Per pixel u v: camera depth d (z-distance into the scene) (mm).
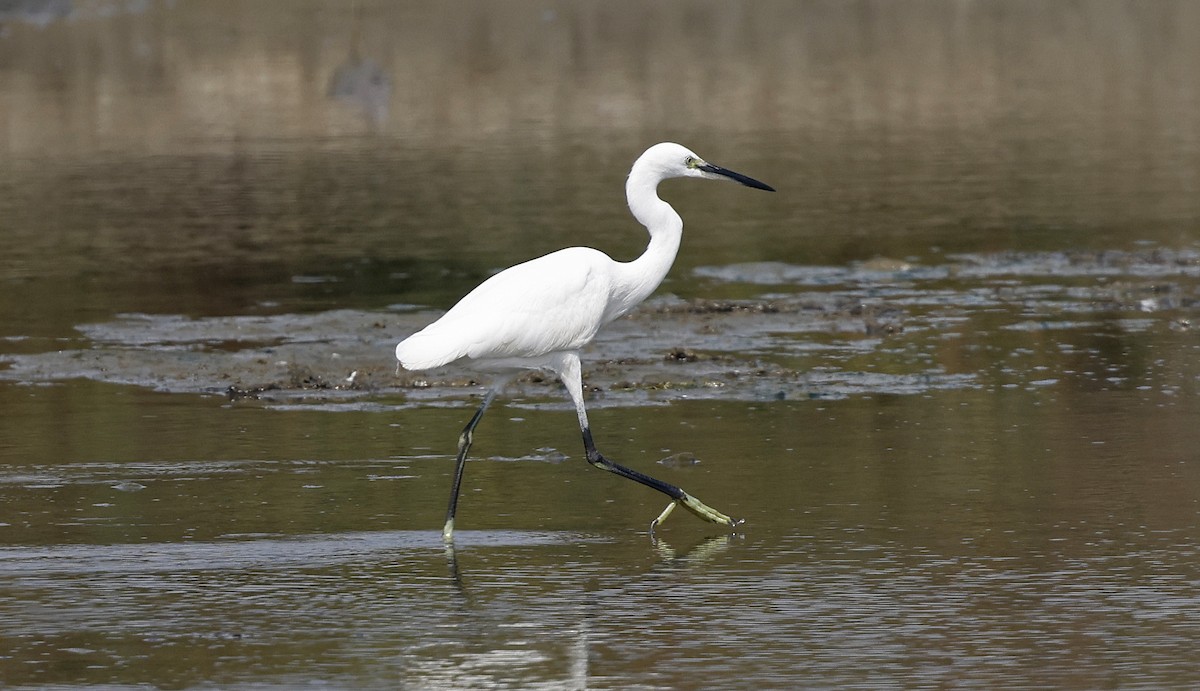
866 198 26062
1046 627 8844
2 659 8617
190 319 18234
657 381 15219
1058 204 25219
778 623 9023
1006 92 39156
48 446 13242
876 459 12477
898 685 8078
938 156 30391
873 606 9250
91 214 25281
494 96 38500
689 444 13086
